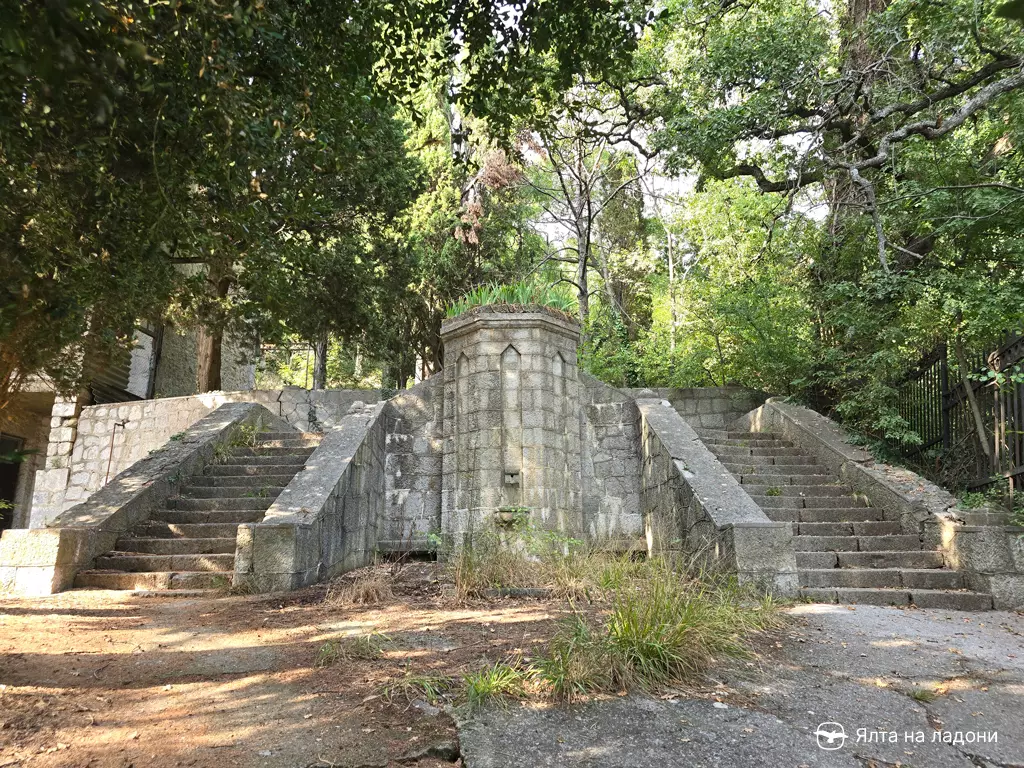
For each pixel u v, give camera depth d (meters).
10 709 3.30
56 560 6.80
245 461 10.26
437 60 5.59
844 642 4.86
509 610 5.55
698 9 11.82
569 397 9.48
